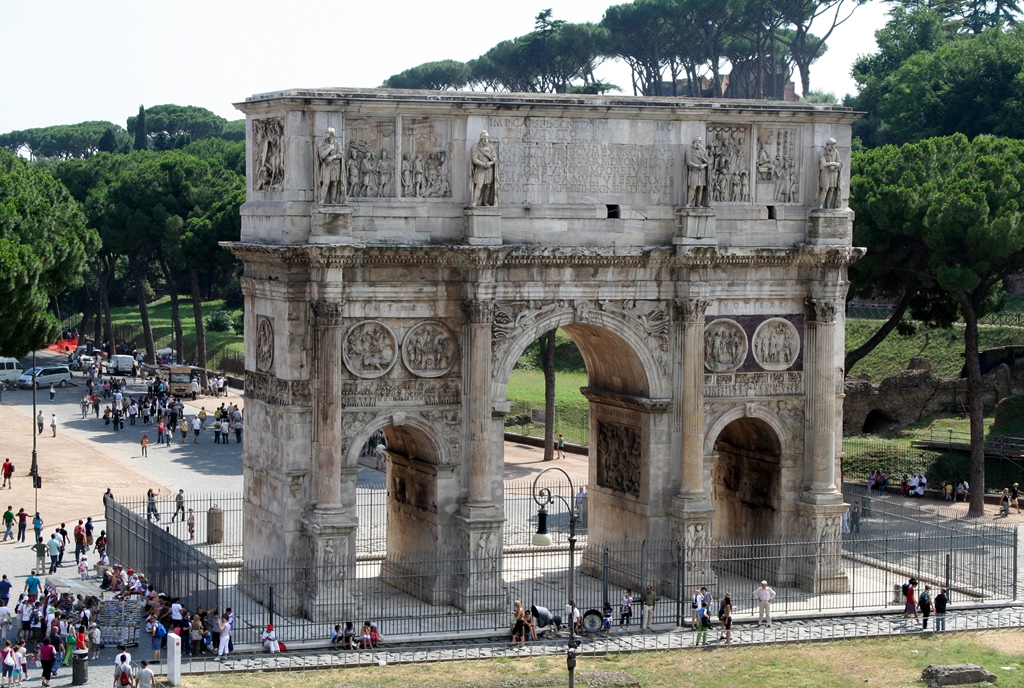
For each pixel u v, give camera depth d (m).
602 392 81.88
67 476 111.56
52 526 96.31
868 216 99.88
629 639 72.50
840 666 68.31
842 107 79.81
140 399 149.38
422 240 73.75
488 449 74.81
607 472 83.06
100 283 190.88
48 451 122.56
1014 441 112.94
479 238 73.44
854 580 83.06
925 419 123.62
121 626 70.38
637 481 79.94
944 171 100.56
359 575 83.25
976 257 96.12
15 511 99.81
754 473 84.06
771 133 79.62
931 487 110.69
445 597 75.94
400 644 70.38
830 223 79.56
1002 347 127.19
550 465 121.50
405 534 79.69
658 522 78.88
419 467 77.19
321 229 71.00
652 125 77.00
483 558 74.88
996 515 100.44
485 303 73.75
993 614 77.94
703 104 77.25
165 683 63.56
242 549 86.75
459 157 74.12
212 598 69.81
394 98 72.25
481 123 74.12
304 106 71.25
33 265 110.25
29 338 112.62
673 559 78.44
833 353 80.62
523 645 70.88
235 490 107.25
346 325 73.06
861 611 77.44
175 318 176.50
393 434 79.56
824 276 79.81
